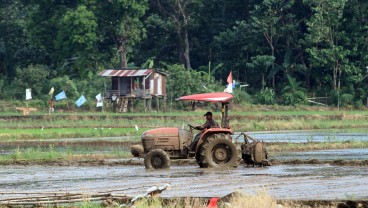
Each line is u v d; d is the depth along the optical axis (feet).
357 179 230.48
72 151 363.56
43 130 512.22
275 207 169.68
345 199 187.52
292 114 628.28
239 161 271.69
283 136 449.06
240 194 181.16
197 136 274.57
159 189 190.19
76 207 179.42
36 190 219.20
